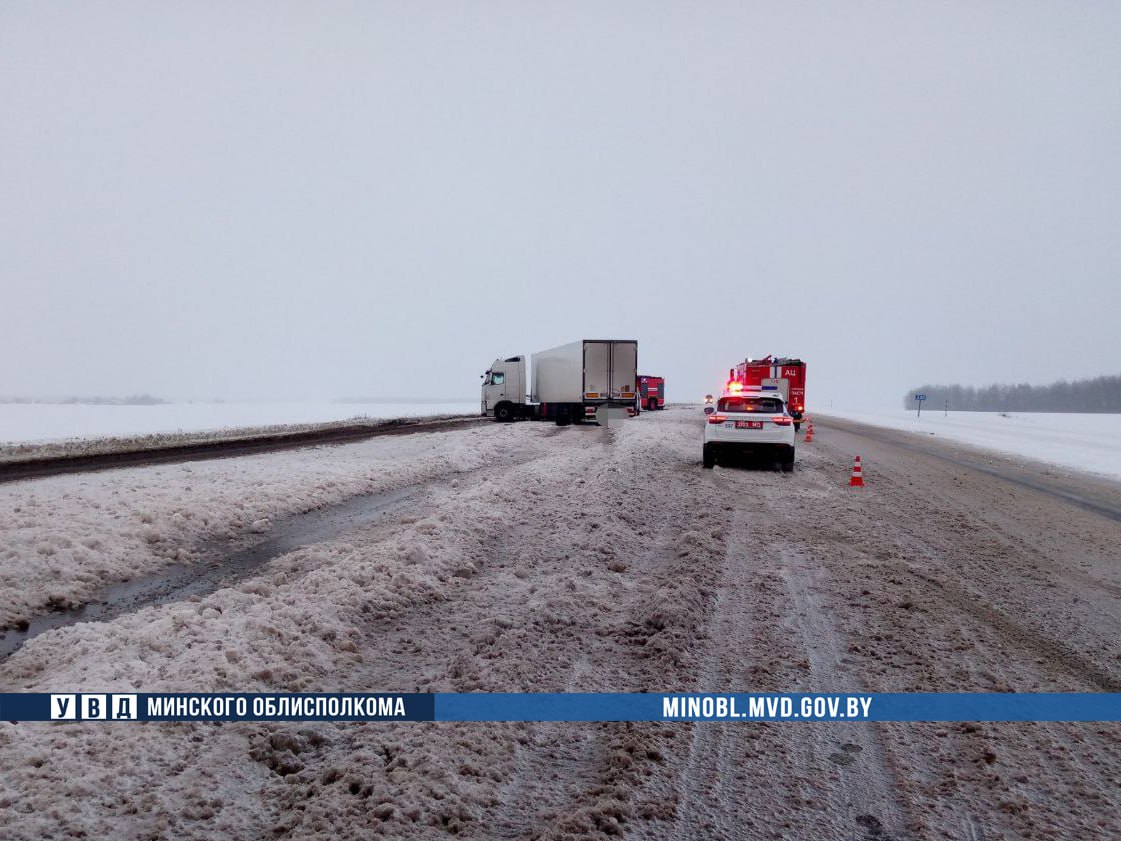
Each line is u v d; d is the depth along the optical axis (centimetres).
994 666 477
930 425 4222
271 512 972
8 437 2762
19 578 618
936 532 928
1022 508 1152
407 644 500
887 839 285
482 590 621
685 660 474
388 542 727
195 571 701
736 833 287
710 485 1291
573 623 540
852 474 1403
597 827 290
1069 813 305
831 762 350
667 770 339
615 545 793
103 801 297
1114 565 777
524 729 377
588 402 3094
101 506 896
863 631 540
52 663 449
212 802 302
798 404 3148
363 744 358
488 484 1148
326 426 3391
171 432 2997
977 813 305
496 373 3778
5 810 284
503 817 299
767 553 787
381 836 280
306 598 553
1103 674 469
